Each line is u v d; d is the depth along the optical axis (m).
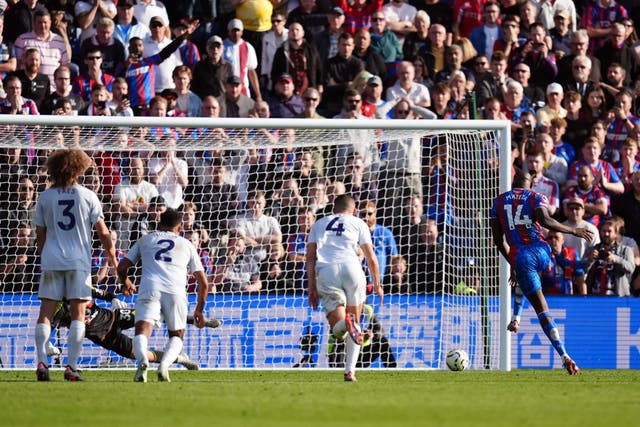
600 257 51.94
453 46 62.88
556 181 58.47
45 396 25.77
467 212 48.56
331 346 46.00
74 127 46.19
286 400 24.77
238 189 51.25
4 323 43.81
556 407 23.45
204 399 24.98
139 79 59.25
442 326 46.28
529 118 58.28
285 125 42.31
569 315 49.06
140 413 21.53
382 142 52.12
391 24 66.19
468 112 55.09
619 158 61.81
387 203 52.28
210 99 56.59
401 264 47.62
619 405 24.31
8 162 48.81
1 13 61.66
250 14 63.91
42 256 32.84
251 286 47.66
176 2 66.00
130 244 48.75
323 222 33.53
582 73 64.94
